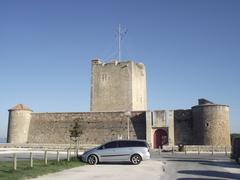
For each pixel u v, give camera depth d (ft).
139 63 208.13
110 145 84.84
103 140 168.76
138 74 203.92
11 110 184.14
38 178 53.72
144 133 162.30
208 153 137.18
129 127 166.09
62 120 178.09
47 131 179.42
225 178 57.62
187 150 146.92
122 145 84.53
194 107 160.45
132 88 194.29
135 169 71.41
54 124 179.01
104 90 197.88
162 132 162.09
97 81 199.82
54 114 180.14
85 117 174.50
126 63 195.93
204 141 156.25
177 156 118.62
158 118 162.81
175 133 162.71
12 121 182.80
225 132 157.38
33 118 183.73
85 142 171.42
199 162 90.94
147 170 69.82
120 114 168.86
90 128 172.14
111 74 197.77
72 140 173.88
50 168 66.28
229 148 146.41
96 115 172.76
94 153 83.51
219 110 157.07
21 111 182.29
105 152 83.61
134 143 84.79
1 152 133.18
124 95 194.29
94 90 199.52
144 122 163.43
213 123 156.04
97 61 201.57
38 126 181.68
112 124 168.96
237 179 56.70
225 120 158.20
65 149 155.53
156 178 57.16
